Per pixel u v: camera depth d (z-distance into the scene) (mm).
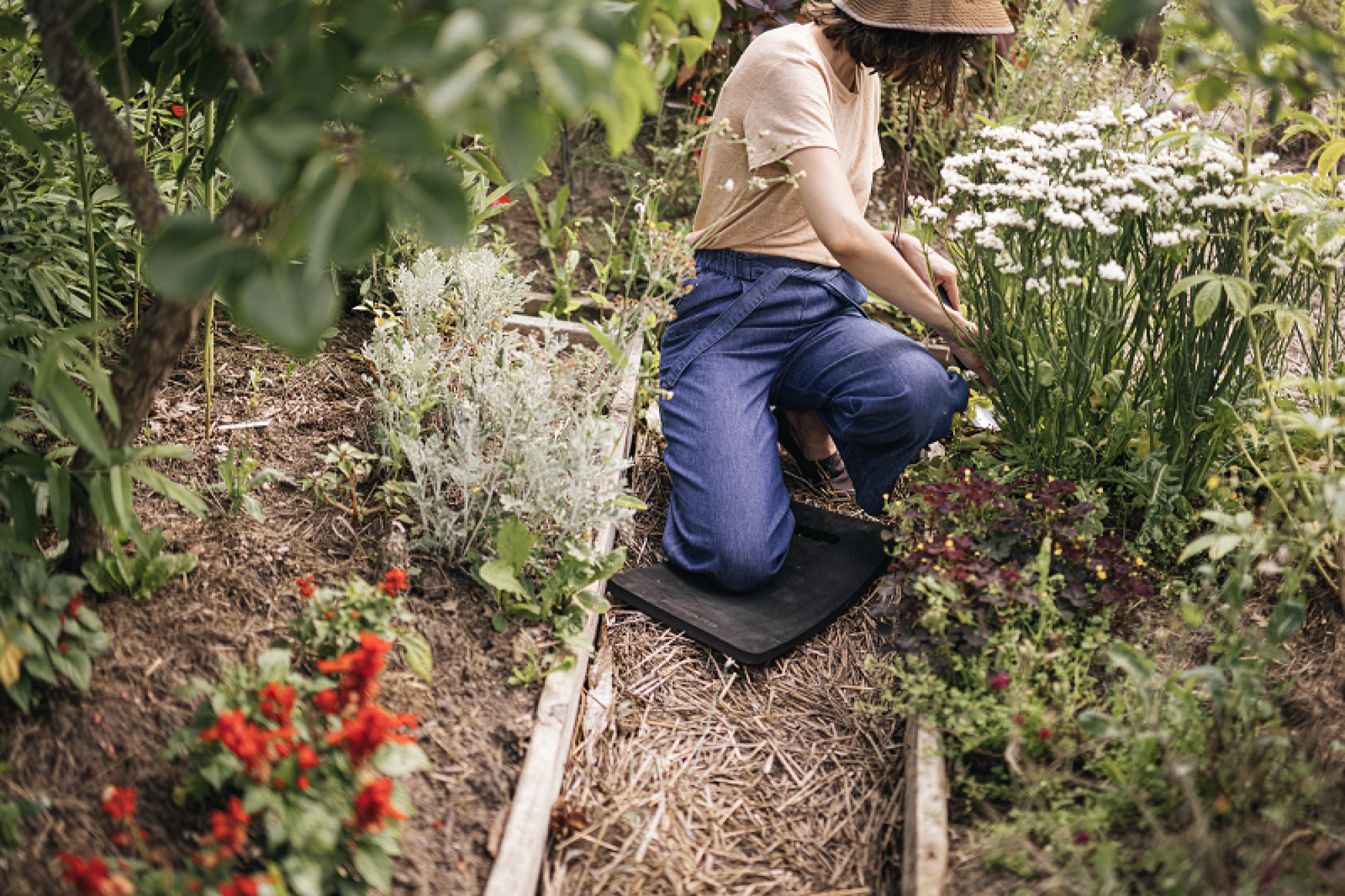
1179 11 2016
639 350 2807
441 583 1993
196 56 1666
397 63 1017
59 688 1574
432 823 1579
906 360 2289
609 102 1045
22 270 2096
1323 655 1860
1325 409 2012
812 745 1977
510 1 949
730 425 2314
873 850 1753
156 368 1601
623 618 2234
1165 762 1554
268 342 2576
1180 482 2104
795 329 2436
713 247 2461
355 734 1425
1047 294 2174
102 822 1429
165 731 1566
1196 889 1322
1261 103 3146
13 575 1574
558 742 1748
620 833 1770
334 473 2166
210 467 2143
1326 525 1806
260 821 1441
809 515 2498
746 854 1760
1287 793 1508
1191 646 1919
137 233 2311
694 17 1541
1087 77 3199
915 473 2387
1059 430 2219
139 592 1754
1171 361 2109
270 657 1598
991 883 1508
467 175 2564
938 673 1896
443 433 2338
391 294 2834
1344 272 2105
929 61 2172
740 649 2082
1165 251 2023
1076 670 1773
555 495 2053
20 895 1309
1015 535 2021
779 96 2209
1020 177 2059
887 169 3895
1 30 1706
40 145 1555
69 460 1897
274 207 1434
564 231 3369
